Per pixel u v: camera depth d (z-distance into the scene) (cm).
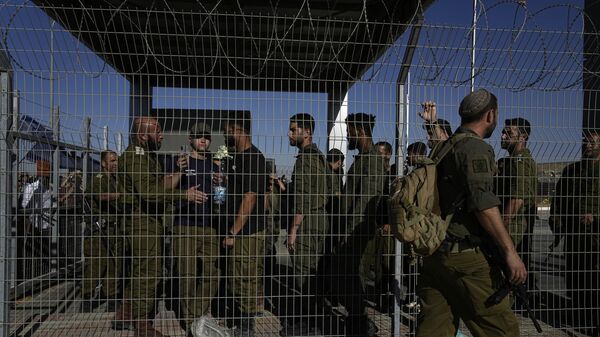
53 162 535
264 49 650
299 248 408
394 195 276
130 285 397
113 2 539
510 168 416
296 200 404
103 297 471
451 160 269
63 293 550
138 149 389
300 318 418
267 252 455
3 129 352
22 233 495
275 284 548
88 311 477
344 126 407
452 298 276
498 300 258
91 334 408
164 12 388
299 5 547
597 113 414
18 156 365
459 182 265
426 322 285
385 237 423
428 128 385
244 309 400
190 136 420
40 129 379
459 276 265
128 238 410
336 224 420
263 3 541
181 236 396
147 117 386
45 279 478
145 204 400
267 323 454
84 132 357
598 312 425
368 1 541
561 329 448
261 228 407
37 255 542
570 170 455
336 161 424
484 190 253
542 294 561
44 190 538
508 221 420
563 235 461
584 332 439
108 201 413
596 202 430
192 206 404
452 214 268
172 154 420
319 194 404
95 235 453
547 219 520
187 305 396
